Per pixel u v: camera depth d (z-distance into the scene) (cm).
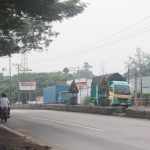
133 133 1343
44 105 4159
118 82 3350
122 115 2408
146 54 8244
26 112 3125
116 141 1139
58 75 9162
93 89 3581
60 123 1834
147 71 6981
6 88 8944
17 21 1415
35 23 2181
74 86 3491
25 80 9025
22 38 2302
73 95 3484
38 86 8900
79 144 1098
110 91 3303
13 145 988
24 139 1171
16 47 2331
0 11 1235
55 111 3316
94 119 2086
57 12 1480
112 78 3484
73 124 1759
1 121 2000
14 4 1205
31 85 7331
